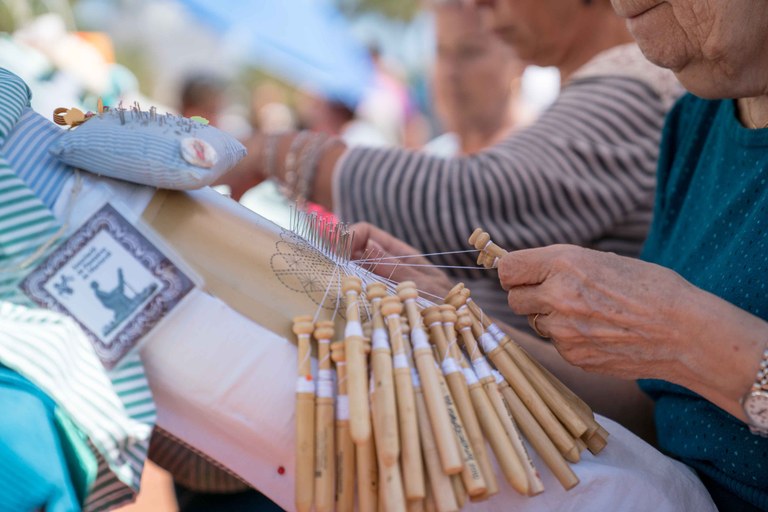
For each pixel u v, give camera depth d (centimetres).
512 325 159
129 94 246
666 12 100
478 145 271
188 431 92
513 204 157
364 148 170
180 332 89
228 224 98
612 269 92
